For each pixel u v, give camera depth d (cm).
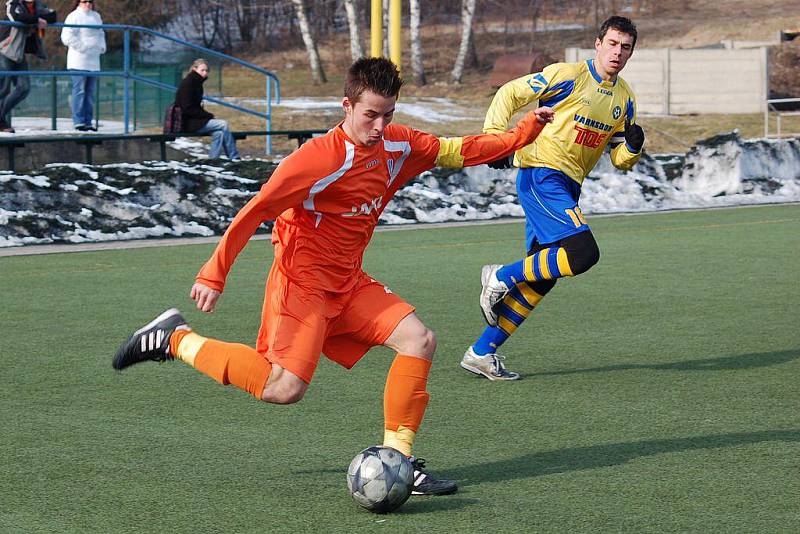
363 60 1261
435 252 3709
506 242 3984
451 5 14325
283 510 1284
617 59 1977
